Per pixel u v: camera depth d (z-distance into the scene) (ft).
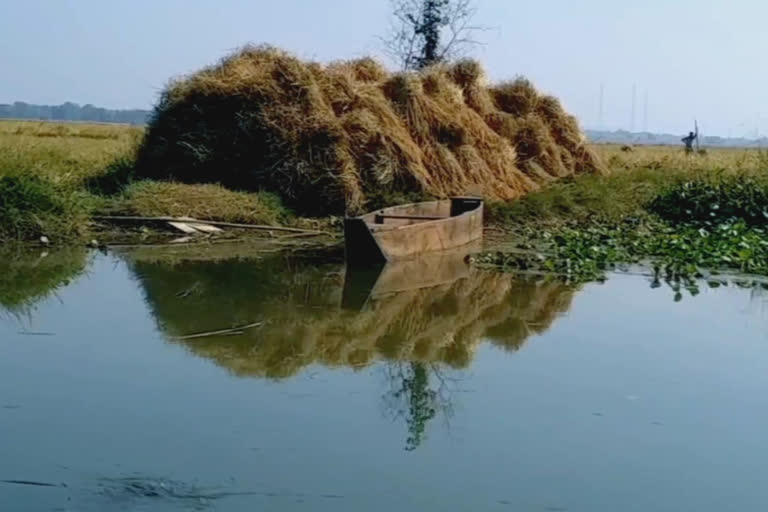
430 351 27.78
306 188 57.67
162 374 24.23
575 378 24.97
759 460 19.33
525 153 76.74
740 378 25.29
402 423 20.85
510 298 36.50
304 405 21.95
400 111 64.03
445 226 47.91
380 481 17.70
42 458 18.31
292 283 38.47
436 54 93.45
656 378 25.13
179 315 31.45
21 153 51.80
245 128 59.21
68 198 49.19
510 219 59.31
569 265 44.60
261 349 27.27
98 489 16.98
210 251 46.44
